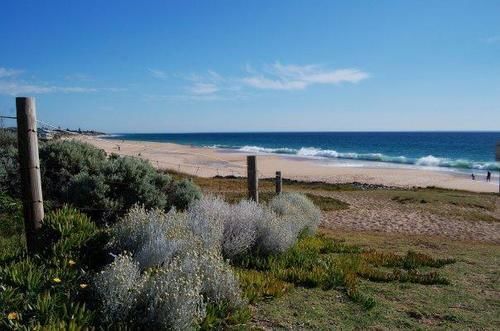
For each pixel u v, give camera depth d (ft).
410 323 15.23
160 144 315.17
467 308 17.24
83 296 13.23
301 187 101.24
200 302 13.41
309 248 25.38
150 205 26.94
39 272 13.64
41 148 29.12
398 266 24.34
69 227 16.96
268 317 14.78
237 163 172.14
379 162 215.31
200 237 18.66
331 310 15.92
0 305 11.51
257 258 21.03
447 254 30.35
